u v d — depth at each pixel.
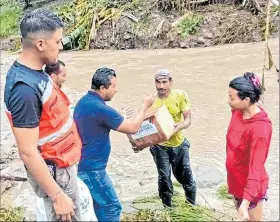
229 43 12.43
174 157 4.59
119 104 8.73
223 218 4.29
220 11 13.05
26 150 2.87
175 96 4.50
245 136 3.58
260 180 3.53
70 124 3.12
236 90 3.50
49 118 2.96
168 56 12.02
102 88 3.83
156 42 13.07
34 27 2.85
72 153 3.12
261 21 12.45
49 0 15.66
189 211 4.20
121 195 5.35
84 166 3.87
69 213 2.98
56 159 3.05
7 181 5.54
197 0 13.43
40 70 2.95
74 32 13.84
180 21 13.07
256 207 3.69
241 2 13.27
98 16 13.96
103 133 3.84
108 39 13.59
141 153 6.54
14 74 2.88
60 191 2.96
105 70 3.86
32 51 2.90
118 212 4.04
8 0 16.48
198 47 12.59
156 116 4.04
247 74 3.60
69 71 11.52
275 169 5.75
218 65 10.68
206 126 7.34
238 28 12.48
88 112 3.77
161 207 4.59
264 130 3.51
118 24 13.61
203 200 5.11
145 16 13.62
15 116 2.85
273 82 8.90
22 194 5.23
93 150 3.84
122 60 12.14
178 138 4.53
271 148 6.27
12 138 7.00
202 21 12.92
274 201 5.03
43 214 3.13
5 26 15.32
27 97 2.83
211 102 8.35
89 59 12.59
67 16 14.48
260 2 12.91
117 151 6.64
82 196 3.27
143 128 4.06
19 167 5.82
